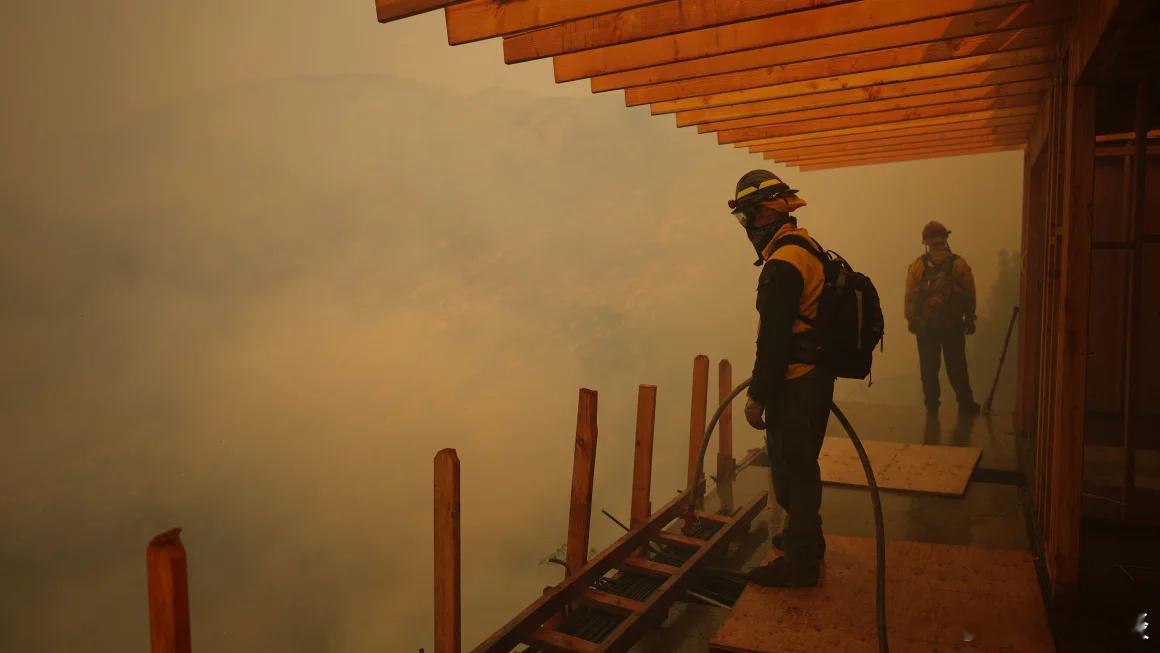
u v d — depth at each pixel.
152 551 1.89
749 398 3.33
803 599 3.43
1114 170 7.11
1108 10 2.60
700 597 3.78
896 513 4.94
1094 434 6.97
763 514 4.99
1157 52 2.97
